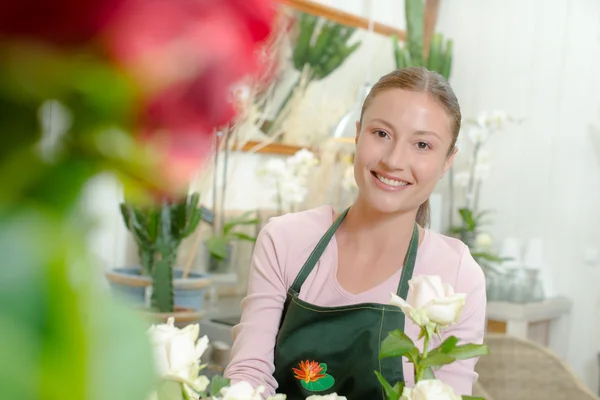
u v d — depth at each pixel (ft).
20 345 0.73
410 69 5.48
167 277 9.34
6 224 0.75
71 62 0.74
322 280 5.54
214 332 10.53
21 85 0.74
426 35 17.15
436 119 5.30
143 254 10.03
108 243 11.53
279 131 13.20
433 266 5.52
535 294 14.97
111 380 0.77
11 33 0.74
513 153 16.33
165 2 0.75
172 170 0.78
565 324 15.52
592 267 15.33
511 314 14.37
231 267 12.58
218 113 0.78
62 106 0.76
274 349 5.46
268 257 5.65
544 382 8.21
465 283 5.49
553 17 15.85
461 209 14.90
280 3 0.91
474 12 16.84
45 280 0.75
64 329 0.75
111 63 0.74
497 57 16.55
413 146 5.31
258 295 5.59
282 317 5.61
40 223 0.76
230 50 0.77
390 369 5.04
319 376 5.15
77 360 0.75
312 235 5.70
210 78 0.77
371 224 5.52
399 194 5.35
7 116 0.76
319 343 5.18
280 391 5.34
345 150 14.20
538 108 16.05
